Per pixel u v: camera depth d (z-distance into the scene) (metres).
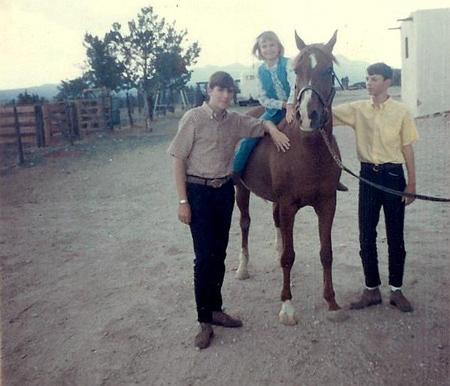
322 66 3.30
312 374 2.95
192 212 3.39
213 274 3.46
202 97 10.41
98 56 19.66
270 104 4.03
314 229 5.71
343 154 10.43
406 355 3.08
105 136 17.44
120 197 7.98
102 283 4.51
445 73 14.55
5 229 6.32
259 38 4.03
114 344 3.44
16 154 13.20
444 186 6.96
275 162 3.61
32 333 3.65
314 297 3.99
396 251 3.59
